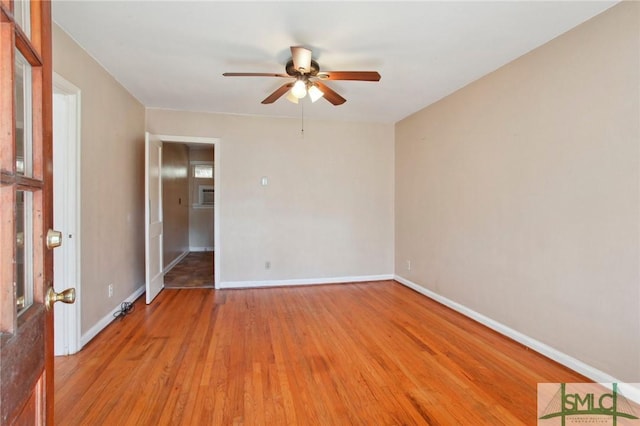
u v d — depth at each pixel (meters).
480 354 2.44
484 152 3.01
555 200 2.33
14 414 0.69
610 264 1.98
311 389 1.97
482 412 1.77
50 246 0.90
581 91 2.14
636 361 1.86
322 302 3.70
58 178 2.31
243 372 2.15
